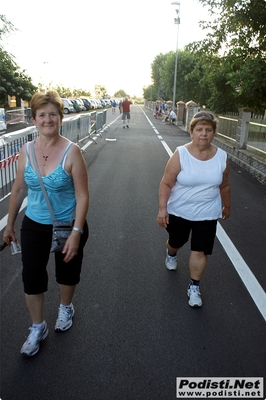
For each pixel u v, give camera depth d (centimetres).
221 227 542
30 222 260
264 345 288
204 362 269
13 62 3447
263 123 1027
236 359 273
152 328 304
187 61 3328
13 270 391
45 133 242
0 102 3603
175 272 398
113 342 285
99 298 344
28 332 293
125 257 430
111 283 371
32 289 261
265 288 372
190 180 309
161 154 1231
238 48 1262
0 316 312
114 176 859
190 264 334
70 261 273
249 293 362
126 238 486
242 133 1185
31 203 260
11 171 662
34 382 245
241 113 1191
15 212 272
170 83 3491
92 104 5494
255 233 523
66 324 295
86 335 292
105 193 707
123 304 336
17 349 274
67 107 4103
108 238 484
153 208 623
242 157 1112
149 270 400
